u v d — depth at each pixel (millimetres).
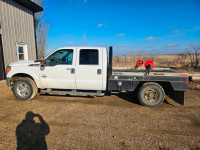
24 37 9742
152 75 4551
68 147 2531
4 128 3164
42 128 3186
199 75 4496
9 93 5934
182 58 15562
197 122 3588
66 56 4941
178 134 3014
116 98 5625
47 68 4906
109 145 2602
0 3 7773
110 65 4609
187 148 2535
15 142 2658
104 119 3688
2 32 7895
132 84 4645
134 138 2842
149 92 4613
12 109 4285
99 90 4914
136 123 3490
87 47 4859
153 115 3994
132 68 6352
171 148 2535
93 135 2928
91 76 4738
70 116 3840
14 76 5375
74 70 4773
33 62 5129
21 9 9430
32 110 4227
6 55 8180
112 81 4691
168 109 4477
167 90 5199
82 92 4941
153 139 2814
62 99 5352
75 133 2992
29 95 5062
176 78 4441
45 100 5203
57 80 4910
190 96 5852
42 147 2523
